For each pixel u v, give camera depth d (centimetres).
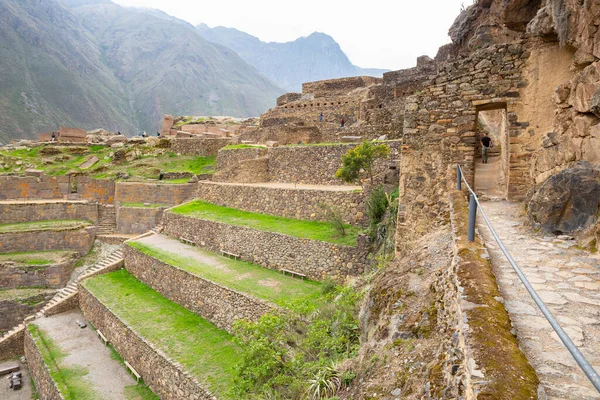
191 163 4134
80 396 1594
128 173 3916
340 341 988
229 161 3444
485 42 2417
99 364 1848
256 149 3178
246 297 1648
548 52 950
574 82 826
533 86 972
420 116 1115
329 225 2084
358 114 3797
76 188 3866
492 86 1012
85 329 2233
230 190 2809
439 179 1088
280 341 1198
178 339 1686
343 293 1292
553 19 883
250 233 2164
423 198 1114
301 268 1892
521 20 1794
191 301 1978
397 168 1844
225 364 1470
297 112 4256
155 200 3531
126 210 3403
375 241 1652
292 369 1049
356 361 795
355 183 2375
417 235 1123
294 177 2861
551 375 352
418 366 593
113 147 4694
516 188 1015
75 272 2964
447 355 509
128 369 1777
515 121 997
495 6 2314
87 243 3191
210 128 4894
